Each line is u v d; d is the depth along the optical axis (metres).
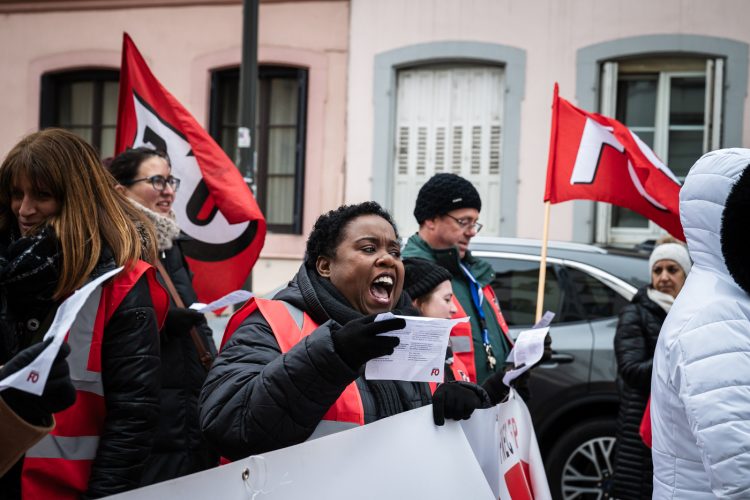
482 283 3.70
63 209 2.39
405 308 2.50
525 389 3.16
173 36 11.23
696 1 9.62
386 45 10.52
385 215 2.45
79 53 11.51
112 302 2.39
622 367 4.35
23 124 11.73
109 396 2.39
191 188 4.13
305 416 2.00
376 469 2.10
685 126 9.91
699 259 2.28
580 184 4.27
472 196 3.63
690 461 2.20
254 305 2.30
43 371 1.69
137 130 4.17
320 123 10.77
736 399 2.04
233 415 2.04
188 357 2.97
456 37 10.27
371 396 2.28
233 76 11.23
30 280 2.29
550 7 10.02
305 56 10.79
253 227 4.12
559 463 5.21
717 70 9.64
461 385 2.31
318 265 2.41
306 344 2.00
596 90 9.94
